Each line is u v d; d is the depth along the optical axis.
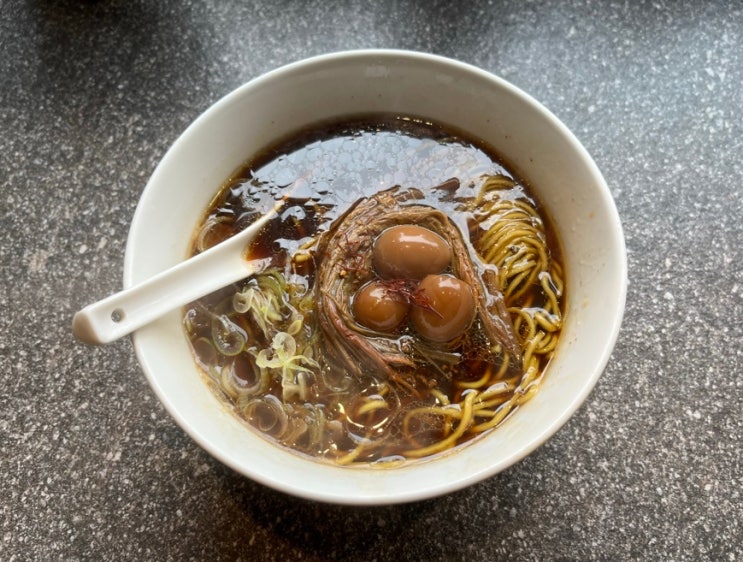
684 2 0.34
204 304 0.26
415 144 0.28
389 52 0.26
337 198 0.27
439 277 0.25
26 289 0.30
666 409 0.28
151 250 0.24
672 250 0.30
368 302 0.25
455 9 0.34
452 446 0.25
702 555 0.27
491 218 0.27
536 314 0.26
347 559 0.27
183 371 0.24
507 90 0.25
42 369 0.29
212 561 0.27
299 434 0.25
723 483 0.27
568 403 0.22
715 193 0.31
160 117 0.32
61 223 0.31
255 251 0.26
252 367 0.26
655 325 0.29
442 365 0.26
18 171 0.32
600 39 0.34
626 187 0.31
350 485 0.23
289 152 0.28
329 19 0.34
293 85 0.26
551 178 0.26
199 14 0.34
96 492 0.28
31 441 0.28
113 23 0.34
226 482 0.28
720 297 0.30
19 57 0.34
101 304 0.23
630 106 0.32
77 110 0.33
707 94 0.33
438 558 0.27
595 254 0.25
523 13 0.34
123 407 0.28
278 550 0.27
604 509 0.27
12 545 0.27
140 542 0.27
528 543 0.27
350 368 0.26
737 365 0.29
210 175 0.26
